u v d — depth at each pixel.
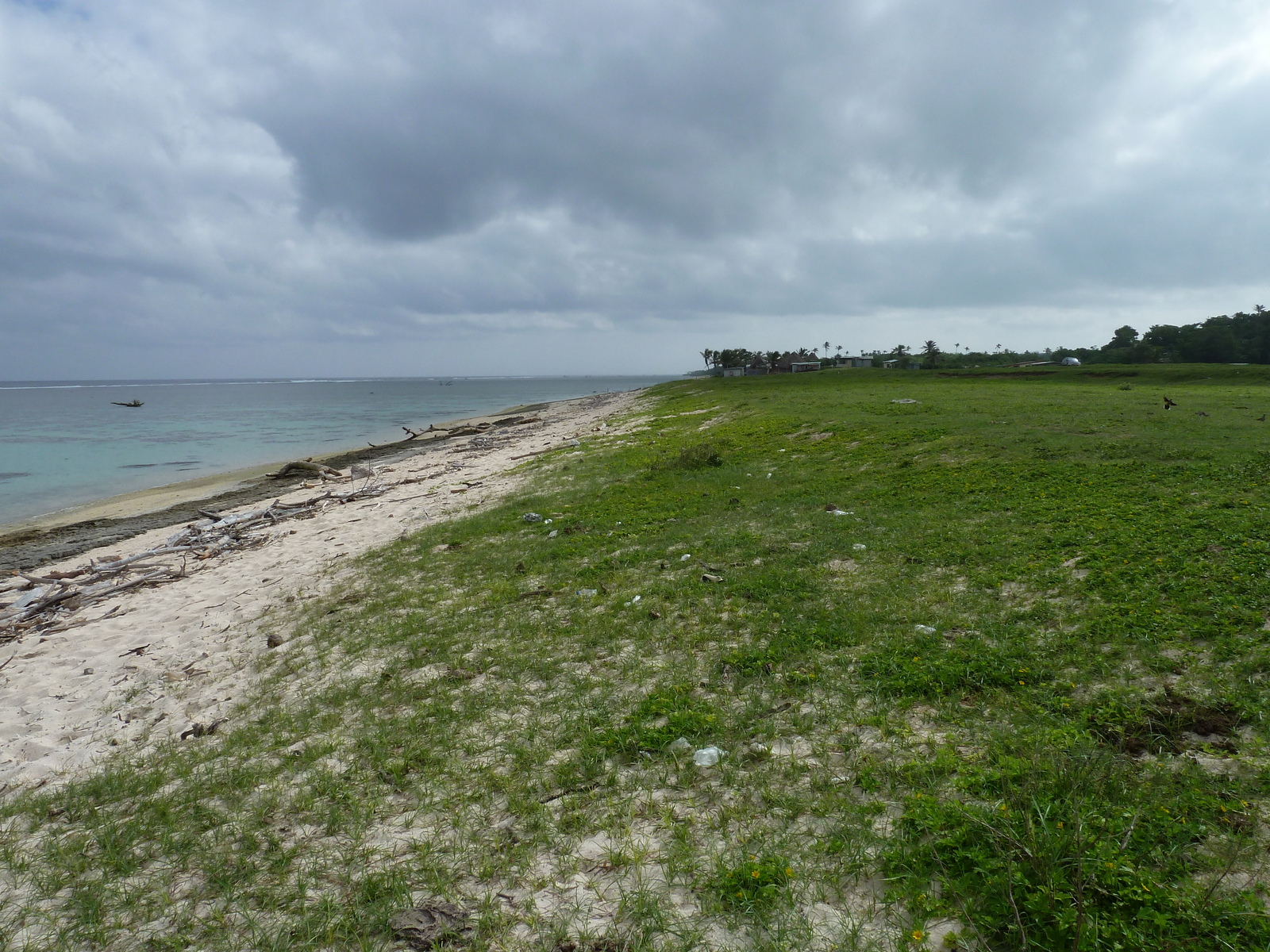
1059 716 5.60
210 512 22.45
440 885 4.54
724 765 5.58
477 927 4.15
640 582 10.72
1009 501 12.38
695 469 21.02
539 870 4.64
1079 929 3.25
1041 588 8.32
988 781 4.74
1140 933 3.35
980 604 8.15
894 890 3.98
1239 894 3.50
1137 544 9.01
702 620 8.87
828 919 3.91
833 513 13.53
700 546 12.26
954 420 23.45
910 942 3.62
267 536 19.48
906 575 9.52
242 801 5.93
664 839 4.80
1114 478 12.76
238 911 4.54
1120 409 23.67
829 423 26.42
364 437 58.50
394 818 5.46
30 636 12.45
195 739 7.50
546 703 7.14
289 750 6.76
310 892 4.64
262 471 37.41
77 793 6.46
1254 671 5.79
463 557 13.55
